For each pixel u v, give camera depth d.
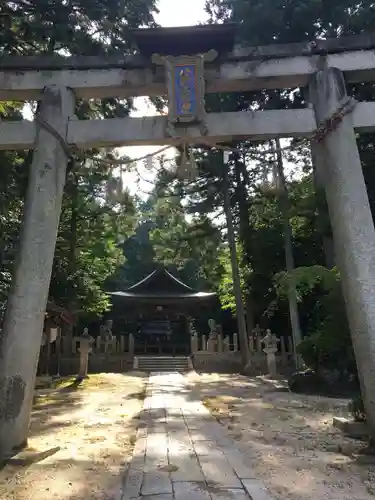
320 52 7.82
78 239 28.12
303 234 25.83
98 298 30.77
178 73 7.65
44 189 7.43
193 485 4.89
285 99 19.91
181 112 7.54
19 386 6.69
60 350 27.28
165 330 35.31
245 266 29.84
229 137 7.70
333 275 12.85
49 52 12.72
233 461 5.89
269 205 26.86
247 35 17.41
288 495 4.93
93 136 7.70
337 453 6.78
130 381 20.00
